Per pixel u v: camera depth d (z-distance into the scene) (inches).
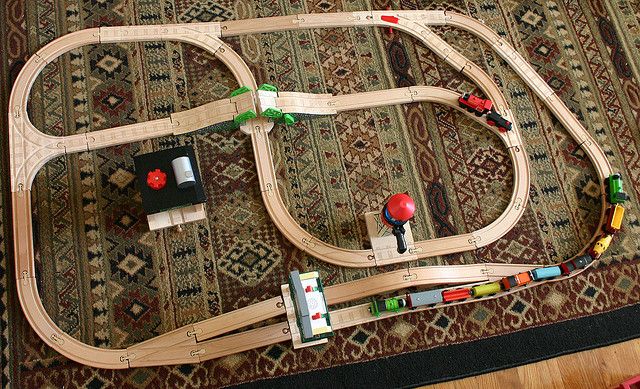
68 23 74.3
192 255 67.1
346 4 80.0
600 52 81.6
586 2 84.1
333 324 65.3
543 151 75.7
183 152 64.0
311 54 76.9
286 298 64.9
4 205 66.0
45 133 69.5
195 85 73.7
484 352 66.4
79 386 61.6
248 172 70.8
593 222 73.2
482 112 74.2
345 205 71.0
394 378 64.6
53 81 71.6
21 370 61.4
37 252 65.3
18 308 63.2
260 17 77.7
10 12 73.8
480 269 68.9
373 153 73.3
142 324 64.4
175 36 74.5
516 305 68.6
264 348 64.7
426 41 78.5
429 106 76.0
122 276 65.7
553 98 77.6
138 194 68.6
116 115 71.4
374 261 68.1
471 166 74.1
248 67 74.9
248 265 67.4
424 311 67.5
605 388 66.7
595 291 70.0
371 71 77.0
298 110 71.7
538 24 82.4
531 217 72.4
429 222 71.1
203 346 63.2
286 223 68.3
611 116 78.3
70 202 67.4
